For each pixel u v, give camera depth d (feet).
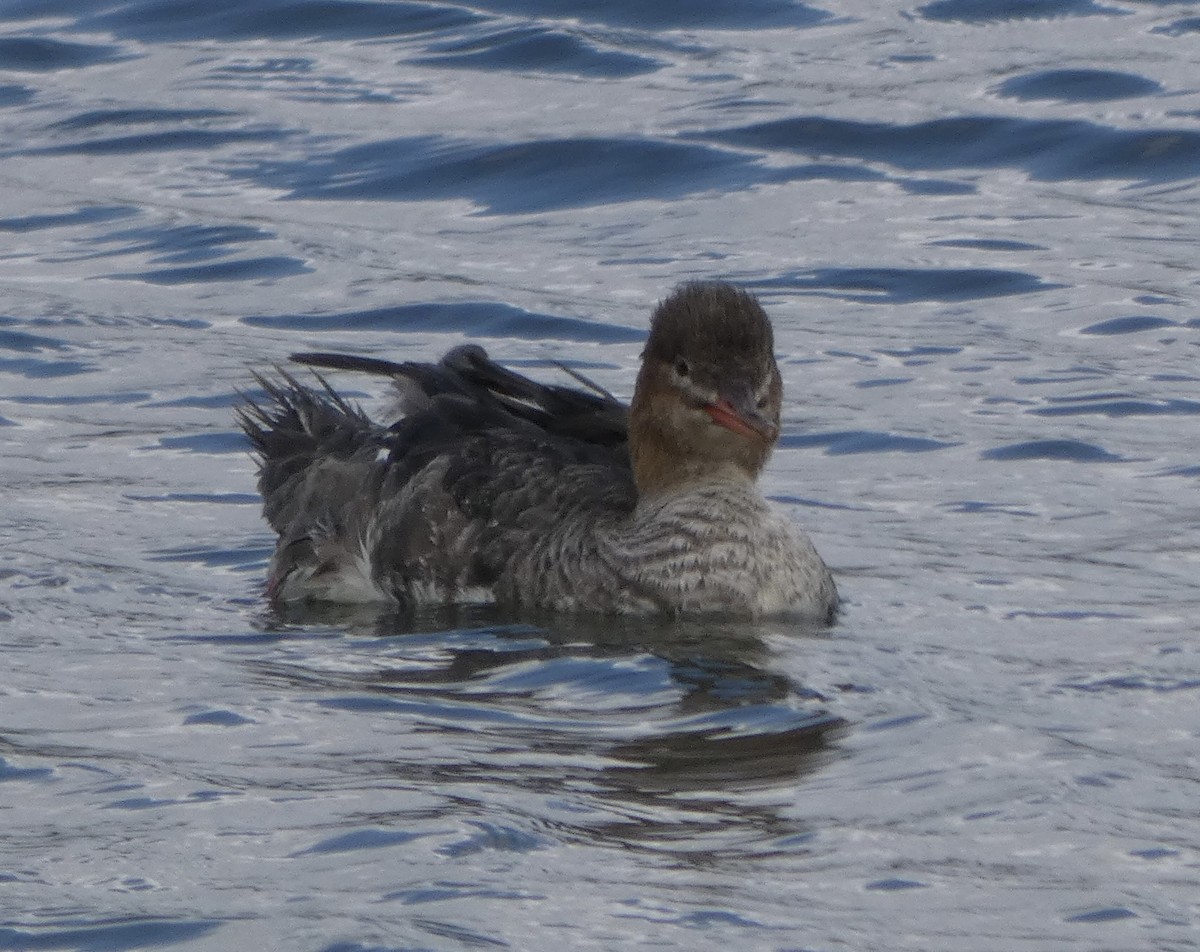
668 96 87.97
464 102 88.12
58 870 34.76
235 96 89.51
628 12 96.63
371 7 97.35
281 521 54.80
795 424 63.36
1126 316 71.20
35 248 78.02
